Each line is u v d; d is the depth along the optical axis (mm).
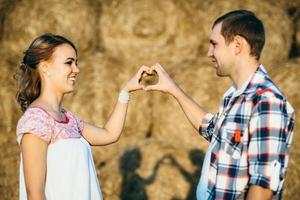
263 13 6230
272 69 6105
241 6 6230
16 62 6078
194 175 5129
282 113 2332
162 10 6164
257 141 2320
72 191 2678
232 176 2438
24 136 2596
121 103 3170
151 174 5086
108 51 6309
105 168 5301
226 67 2582
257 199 2266
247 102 2426
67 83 2783
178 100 3107
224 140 2465
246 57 2533
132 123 5949
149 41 6141
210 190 2533
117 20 6207
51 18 6082
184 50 6219
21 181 2697
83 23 6199
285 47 6250
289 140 2416
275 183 2258
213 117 2986
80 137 2801
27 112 2650
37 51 2748
